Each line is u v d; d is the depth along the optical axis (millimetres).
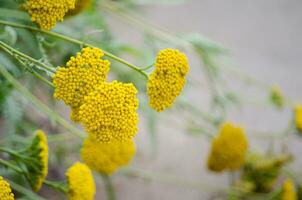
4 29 968
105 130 698
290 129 1396
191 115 1733
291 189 1223
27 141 1132
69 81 701
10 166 837
